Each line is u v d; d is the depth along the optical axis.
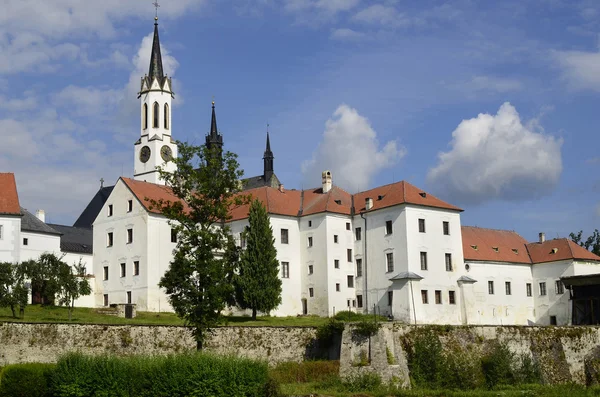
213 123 166.12
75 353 58.03
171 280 66.56
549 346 82.44
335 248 102.75
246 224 103.31
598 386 75.00
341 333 74.31
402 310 96.19
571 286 102.75
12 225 91.88
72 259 105.19
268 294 93.88
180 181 71.69
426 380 72.38
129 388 55.94
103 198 136.50
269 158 168.00
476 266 107.31
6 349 59.97
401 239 98.50
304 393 62.66
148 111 144.50
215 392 56.03
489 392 66.62
